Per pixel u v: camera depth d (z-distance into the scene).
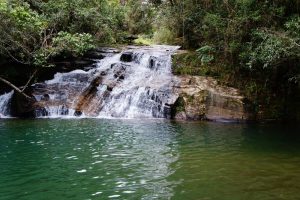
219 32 20.00
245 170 9.35
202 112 18.55
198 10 23.19
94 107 20.27
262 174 8.99
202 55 20.75
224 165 9.84
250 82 19.70
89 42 23.36
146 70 22.22
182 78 20.44
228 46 19.55
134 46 27.23
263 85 19.67
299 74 17.89
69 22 25.59
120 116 19.66
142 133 14.57
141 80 21.09
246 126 16.77
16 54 21.03
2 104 20.89
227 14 19.80
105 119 18.66
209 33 21.00
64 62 23.11
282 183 8.31
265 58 15.48
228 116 18.39
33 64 21.09
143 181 8.52
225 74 20.16
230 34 19.16
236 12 18.75
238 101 18.58
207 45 20.95
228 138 13.70
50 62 22.38
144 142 12.82
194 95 19.03
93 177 8.86
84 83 21.61
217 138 13.67
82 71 22.86
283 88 19.73
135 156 10.80
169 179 8.66
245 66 19.20
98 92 20.89
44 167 9.71
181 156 10.82
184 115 18.72
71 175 9.02
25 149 11.73
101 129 15.41
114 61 23.73
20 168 9.65
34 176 8.98
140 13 37.69
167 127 16.08
